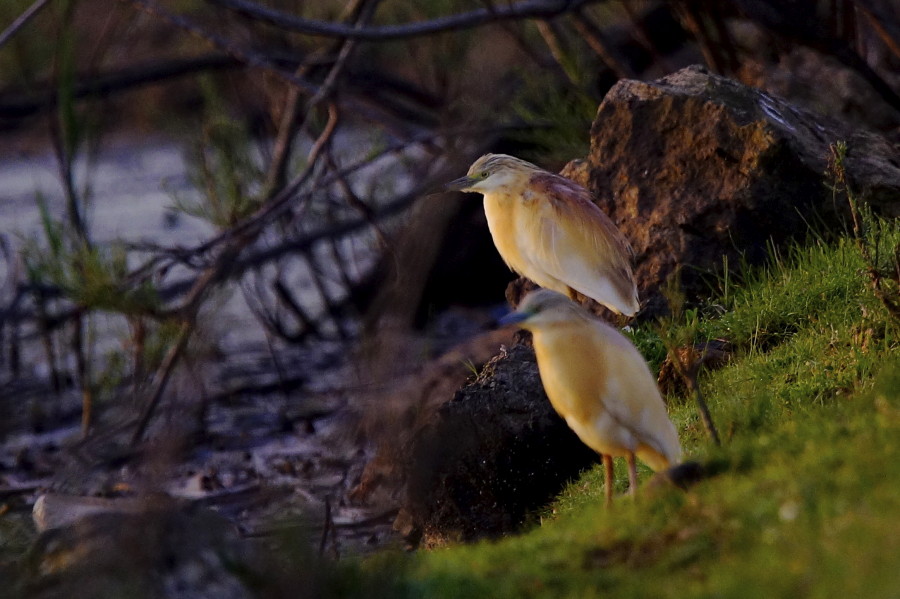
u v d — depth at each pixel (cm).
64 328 2128
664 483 780
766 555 634
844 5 1888
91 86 2281
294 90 2169
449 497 1158
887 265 1058
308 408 1830
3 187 3284
